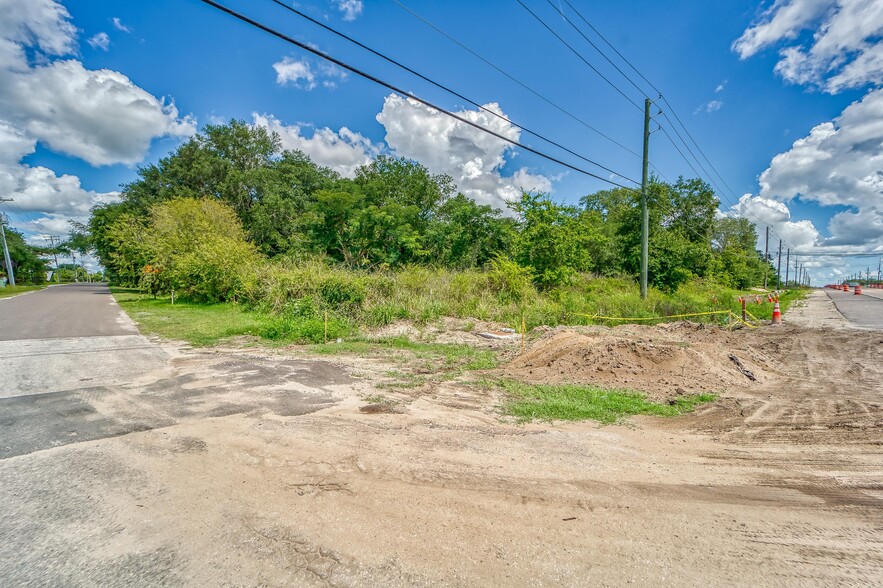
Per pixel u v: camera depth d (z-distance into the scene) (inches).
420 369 328.2
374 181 1473.9
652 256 998.4
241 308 729.0
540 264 829.2
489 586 93.4
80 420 199.8
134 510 122.3
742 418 218.5
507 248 1074.1
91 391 252.1
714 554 106.7
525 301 673.6
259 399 238.1
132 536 109.8
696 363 314.2
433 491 136.0
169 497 130.0
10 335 476.1
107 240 1644.9
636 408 232.4
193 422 198.1
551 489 138.9
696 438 189.6
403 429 193.6
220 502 127.3
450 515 122.3
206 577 94.8
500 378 299.6
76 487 135.4
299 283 627.2
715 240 2345.0
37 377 286.2
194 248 943.7
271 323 501.0
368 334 505.4
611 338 369.1
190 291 903.7
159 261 962.1
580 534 114.3
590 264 1018.1
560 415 218.8
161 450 165.3
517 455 165.9
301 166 1662.2
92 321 601.3
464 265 1039.6
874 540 114.0
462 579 95.6
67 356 360.2
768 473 153.9
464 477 145.9
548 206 817.5
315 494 132.9
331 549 105.6
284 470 149.3
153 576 94.9
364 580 94.7
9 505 124.3
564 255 821.2
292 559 101.5
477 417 215.0
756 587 94.9
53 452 162.7
